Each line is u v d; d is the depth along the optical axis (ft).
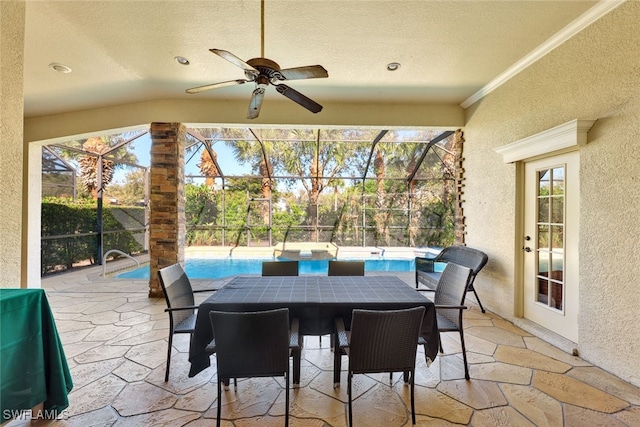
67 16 7.41
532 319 9.89
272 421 5.56
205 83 11.41
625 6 6.64
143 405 5.97
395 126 13.67
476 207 12.67
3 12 5.86
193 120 13.17
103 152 22.06
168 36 8.36
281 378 7.02
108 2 6.93
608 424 5.40
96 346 8.51
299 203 28.58
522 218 10.33
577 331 8.18
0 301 4.54
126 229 25.39
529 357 7.87
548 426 5.37
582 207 7.66
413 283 15.96
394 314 5.10
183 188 13.79
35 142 14.42
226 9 7.22
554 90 8.65
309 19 7.61
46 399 5.34
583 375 6.97
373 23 7.79
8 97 5.99
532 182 9.92
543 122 9.08
